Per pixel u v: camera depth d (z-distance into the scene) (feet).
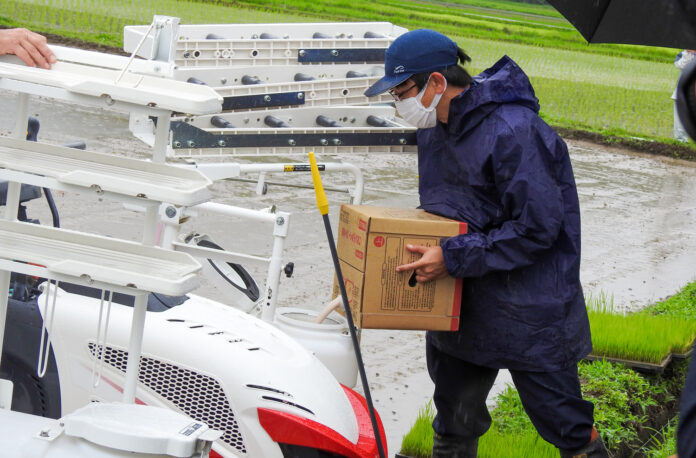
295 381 10.76
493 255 11.10
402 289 11.44
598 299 24.84
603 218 36.50
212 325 11.18
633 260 30.78
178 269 6.97
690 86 4.18
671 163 52.65
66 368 10.52
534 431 15.60
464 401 12.80
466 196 11.76
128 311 10.78
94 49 55.77
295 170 14.90
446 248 11.14
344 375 13.87
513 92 11.30
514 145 11.03
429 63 11.46
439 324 11.60
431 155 12.23
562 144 11.39
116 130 37.55
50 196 12.24
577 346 11.73
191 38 16.39
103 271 6.75
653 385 19.30
